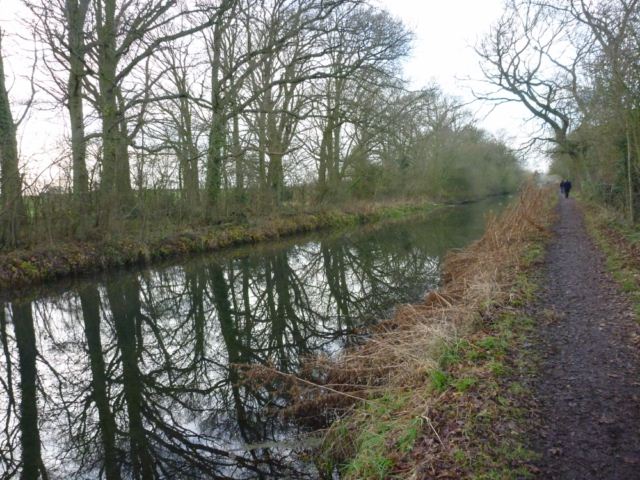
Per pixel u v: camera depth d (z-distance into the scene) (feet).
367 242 67.46
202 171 69.36
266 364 24.45
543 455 11.34
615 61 37.88
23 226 44.34
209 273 48.98
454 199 148.05
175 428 18.52
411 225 87.10
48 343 29.22
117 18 48.80
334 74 60.44
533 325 20.43
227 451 16.56
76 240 48.29
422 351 18.03
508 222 44.88
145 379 23.70
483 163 153.69
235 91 62.03
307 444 16.06
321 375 20.90
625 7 38.27
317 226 83.56
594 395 13.92
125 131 55.06
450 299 27.02
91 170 49.83
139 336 30.53
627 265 28.66
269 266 52.65
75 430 18.60
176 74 64.54
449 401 14.15
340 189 97.25
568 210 74.49
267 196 78.23
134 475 15.40
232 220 70.69
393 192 122.52
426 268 46.55
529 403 13.71
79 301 38.29
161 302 38.42
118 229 51.75
